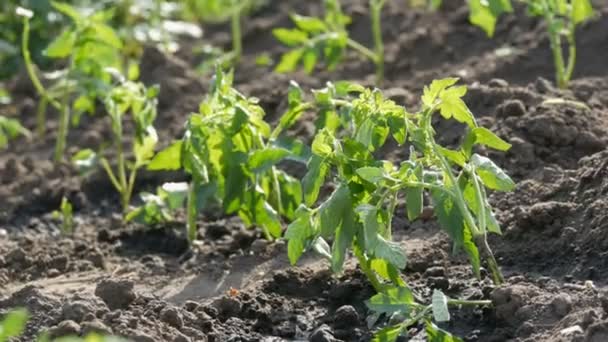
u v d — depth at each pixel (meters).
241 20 10.88
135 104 7.29
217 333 5.49
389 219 5.34
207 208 7.26
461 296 5.60
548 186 6.31
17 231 7.71
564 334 4.93
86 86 7.68
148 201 7.08
